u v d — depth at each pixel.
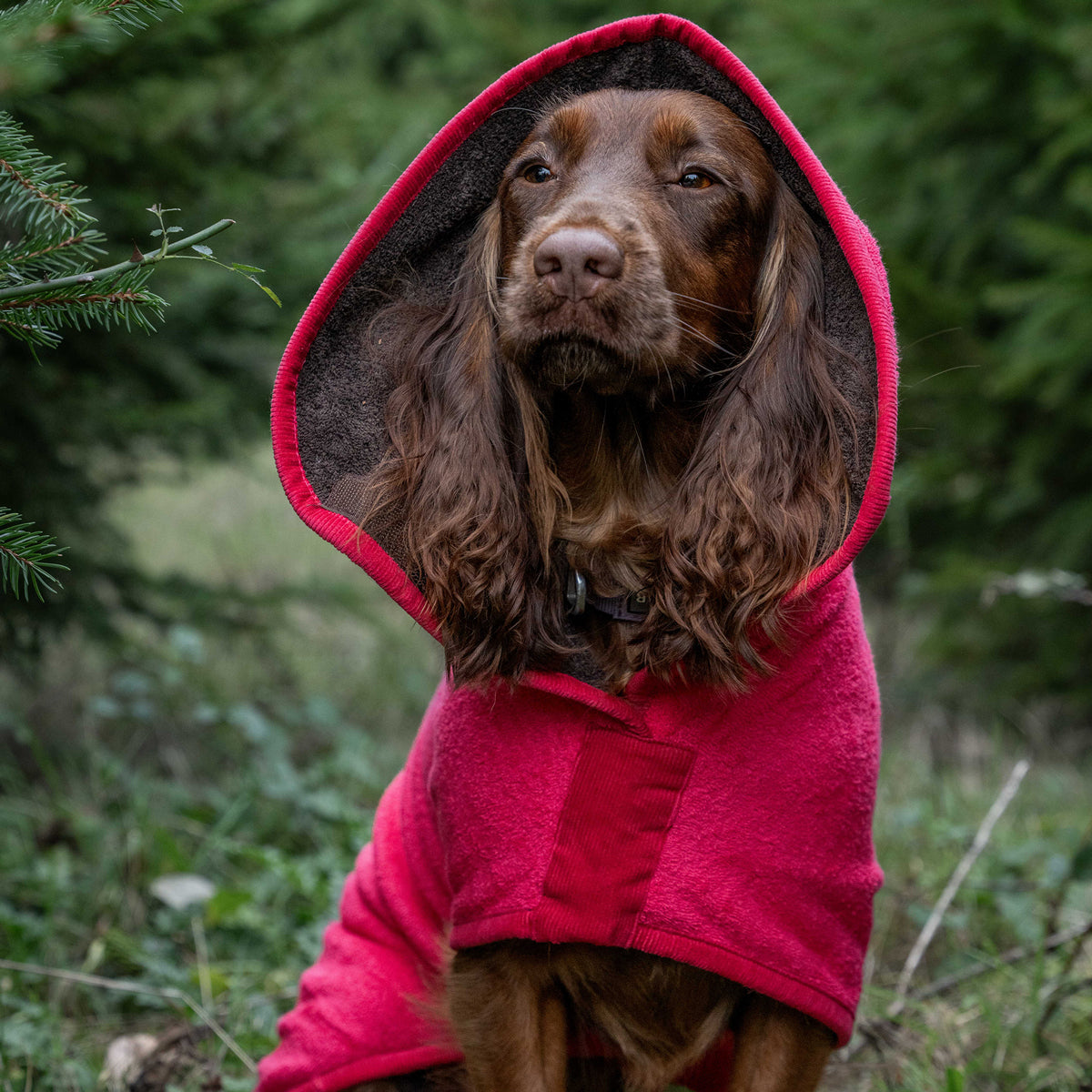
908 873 3.88
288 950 3.51
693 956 2.26
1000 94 4.98
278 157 4.54
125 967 3.43
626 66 2.42
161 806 4.24
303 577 6.65
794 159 2.28
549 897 2.27
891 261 4.89
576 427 2.48
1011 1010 3.14
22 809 4.10
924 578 5.20
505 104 2.37
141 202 4.06
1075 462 5.03
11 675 5.14
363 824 3.97
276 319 4.48
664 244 2.27
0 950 3.38
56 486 4.36
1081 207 4.91
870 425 2.22
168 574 4.94
